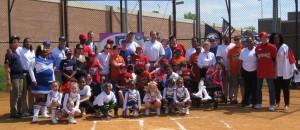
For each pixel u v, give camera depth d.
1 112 10.87
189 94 10.39
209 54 11.27
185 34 37.44
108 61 11.14
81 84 9.80
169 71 10.66
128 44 12.02
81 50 10.37
